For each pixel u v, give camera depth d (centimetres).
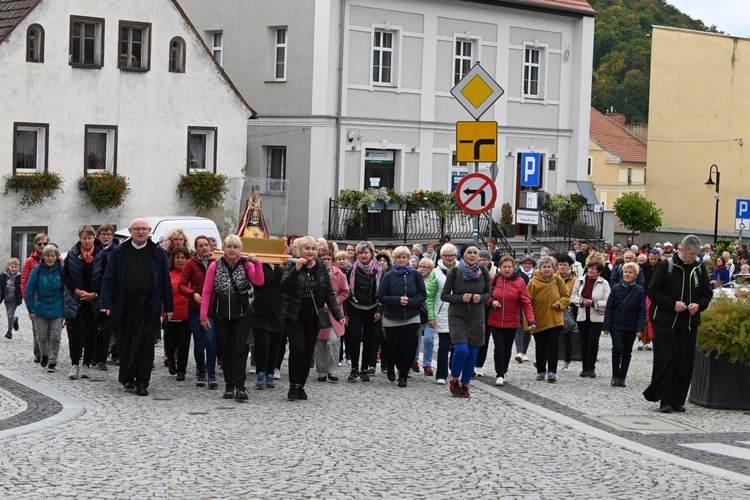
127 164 3794
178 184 3903
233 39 4344
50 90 3603
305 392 1599
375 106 4200
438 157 4394
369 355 1802
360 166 4175
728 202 5962
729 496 998
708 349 1605
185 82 3906
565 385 1836
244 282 1530
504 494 984
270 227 3878
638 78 9838
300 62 4112
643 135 9162
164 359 1908
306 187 4100
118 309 1544
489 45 4500
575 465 1139
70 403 1452
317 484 1001
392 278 1744
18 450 1112
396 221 4150
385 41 4241
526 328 1855
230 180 3950
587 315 1950
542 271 1853
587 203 4756
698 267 1559
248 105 4062
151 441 1196
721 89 5959
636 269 1834
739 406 1605
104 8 3709
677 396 1574
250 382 1719
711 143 6003
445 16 4359
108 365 1848
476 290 1648
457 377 1645
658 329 1566
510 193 4625
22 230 3553
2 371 1744
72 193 3666
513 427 1388
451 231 4281
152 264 1548
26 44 3544
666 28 6128
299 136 4122
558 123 4781
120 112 3769
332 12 4066
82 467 1040
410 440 1270
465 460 1152
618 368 1844
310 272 1551
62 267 1700
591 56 4809
